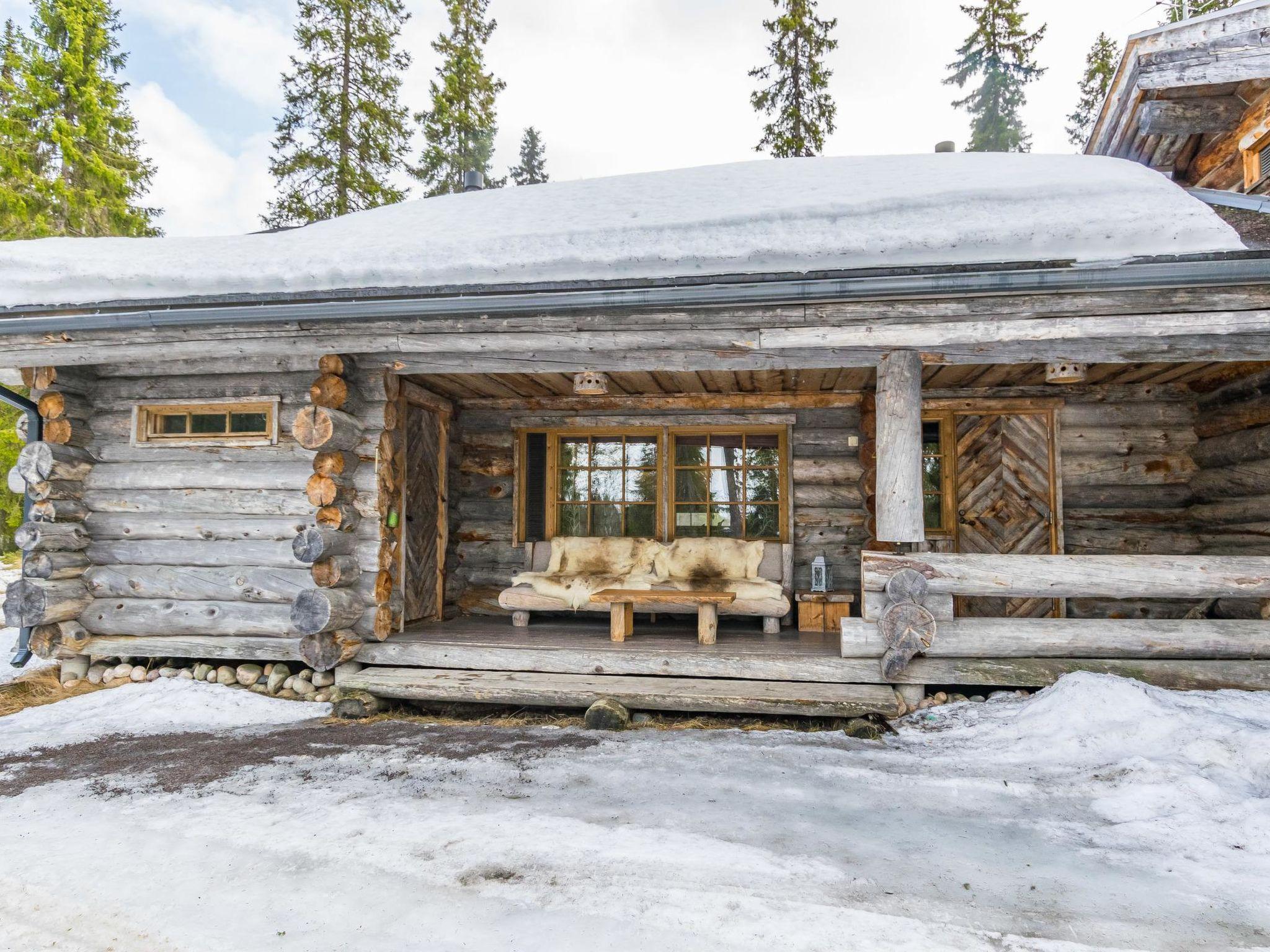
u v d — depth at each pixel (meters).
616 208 5.43
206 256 4.94
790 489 6.69
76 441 5.38
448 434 6.85
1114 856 2.56
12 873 2.55
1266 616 4.63
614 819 2.92
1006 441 6.44
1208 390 6.08
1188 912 2.20
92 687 5.25
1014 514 6.39
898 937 2.09
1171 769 3.13
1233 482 5.65
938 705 4.47
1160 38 5.92
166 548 5.33
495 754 3.81
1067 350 4.38
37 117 16.52
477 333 4.66
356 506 5.21
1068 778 3.29
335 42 16.81
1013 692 4.46
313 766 3.64
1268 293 3.93
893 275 3.96
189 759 3.77
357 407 5.23
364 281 4.44
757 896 2.31
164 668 5.38
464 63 20.28
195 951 2.09
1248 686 4.22
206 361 5.30
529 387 6.40
